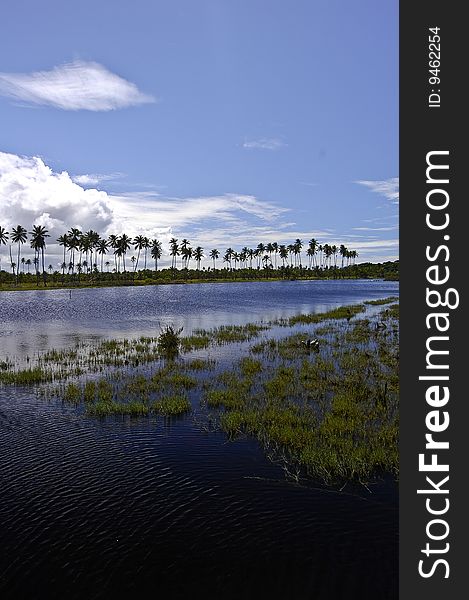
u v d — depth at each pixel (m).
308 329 40.84
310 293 103.50
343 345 31.50
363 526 9.82
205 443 14.34
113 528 9.88
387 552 9.00
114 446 14.19
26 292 112.38
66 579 8.41
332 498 10.94
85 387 20.77
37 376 22.52
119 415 17.09
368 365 24.30
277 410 16.67
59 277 166.25
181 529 9.80
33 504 10.83
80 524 10.02
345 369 23.67
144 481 11.89
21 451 13.84
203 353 29.39
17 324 47.03
